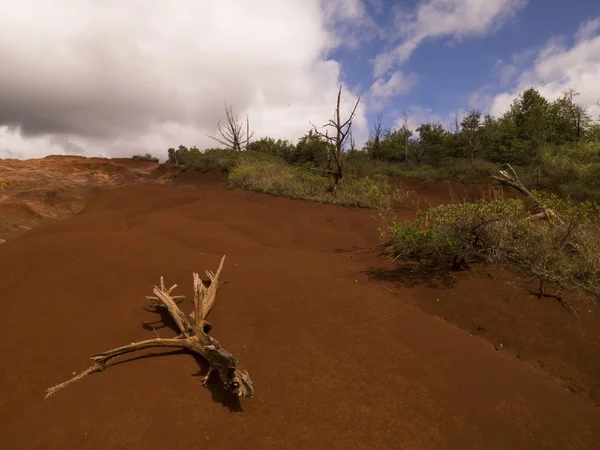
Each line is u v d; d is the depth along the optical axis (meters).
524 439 2.58
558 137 21.89
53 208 11.83
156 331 3.84
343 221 10.03
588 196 13.04
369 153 29.80
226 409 2.70
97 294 4.47
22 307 4.04
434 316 4.33
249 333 3.82
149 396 2.76
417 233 5.72
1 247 6.00
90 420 2.49
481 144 23.67
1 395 2.81
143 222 9.02
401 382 3.09
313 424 2.61
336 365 3.29
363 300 4.54
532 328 3.86
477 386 3.08
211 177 18.25
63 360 3.25
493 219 5.26
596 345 3.54
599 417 2.80
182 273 5.23
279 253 6.75
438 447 2.48
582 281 4.60
